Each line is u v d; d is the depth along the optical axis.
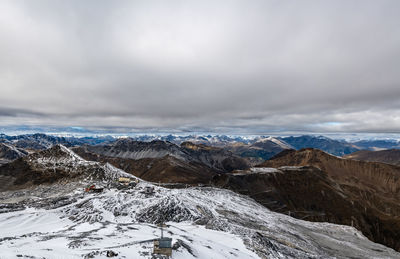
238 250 51.34
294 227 109.00
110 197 90.44
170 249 35.88
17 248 35.38
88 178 137.50
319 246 84.12
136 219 73.81
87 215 74.00
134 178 150.12
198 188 158.50
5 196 109.06
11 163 162.38
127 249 35.88
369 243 111.31
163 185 171.12
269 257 51.53
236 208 116.88
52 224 67.44
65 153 178.25
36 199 99.19
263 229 85.06
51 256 30.69
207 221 76.44
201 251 42.84
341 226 138.75
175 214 79.19
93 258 30.80
